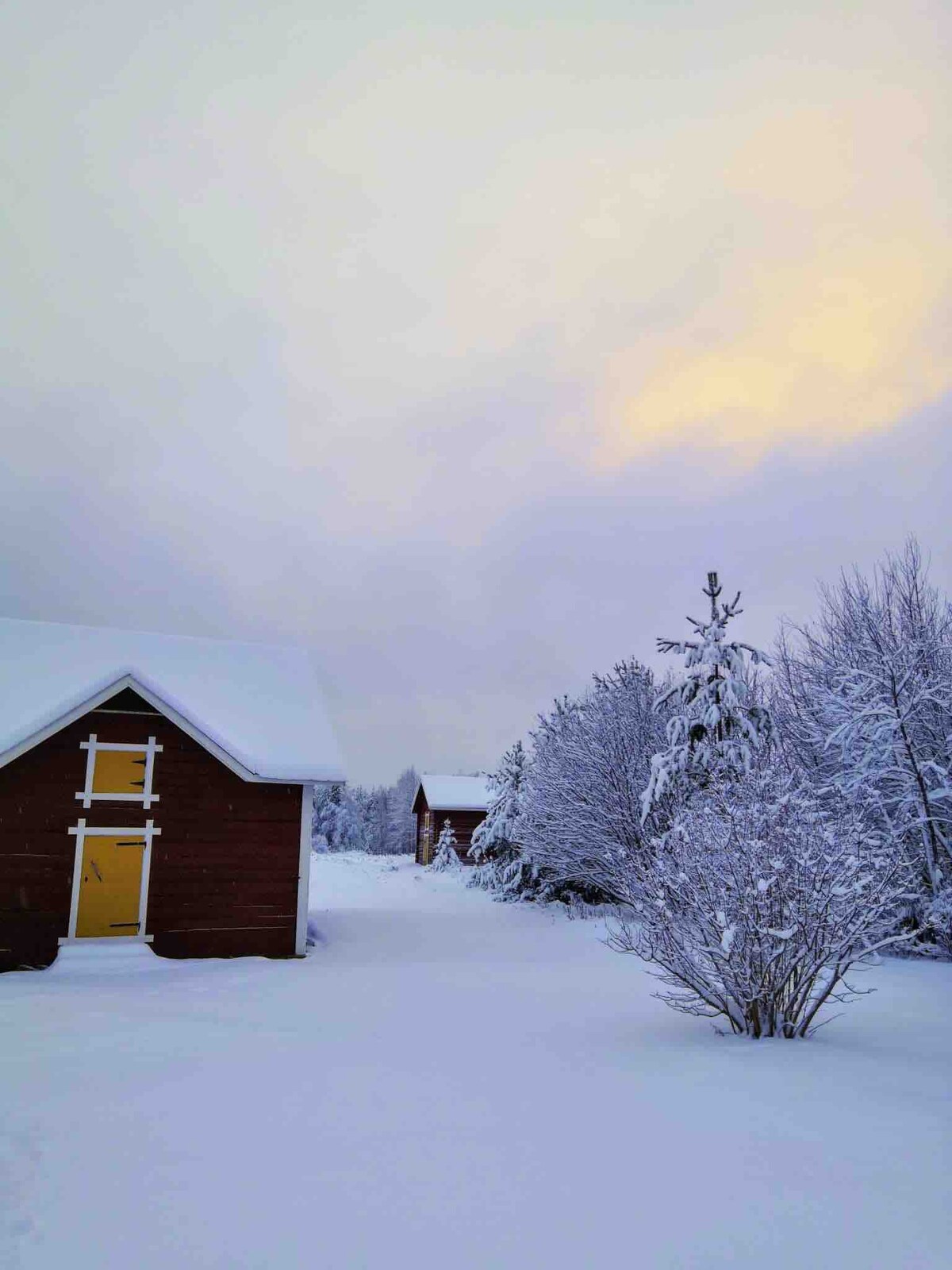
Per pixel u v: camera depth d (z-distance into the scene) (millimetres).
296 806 14891
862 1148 4289
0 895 13031
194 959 13812
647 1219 3420
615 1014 9008
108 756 14078
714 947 7535
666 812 20547
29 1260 3066
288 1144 4297
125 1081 5523
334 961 13938
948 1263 3062
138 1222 3377
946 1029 7953
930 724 15938
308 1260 3076
